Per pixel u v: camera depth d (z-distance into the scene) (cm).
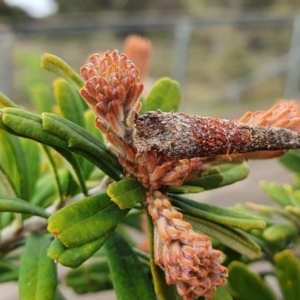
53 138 16
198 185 19
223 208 18
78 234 15
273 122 17
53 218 15
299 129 17
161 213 16
